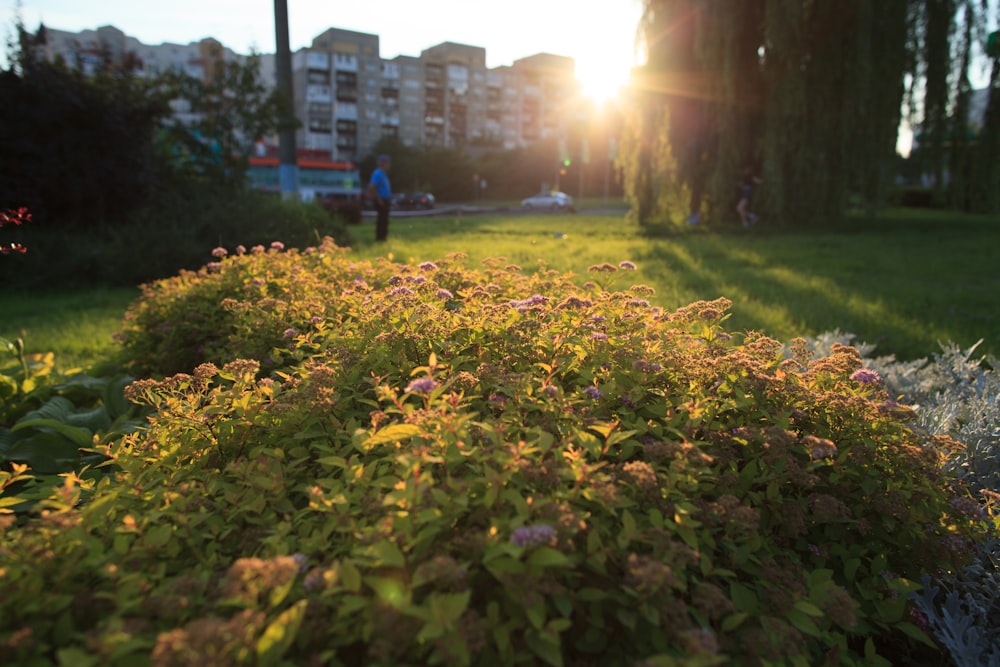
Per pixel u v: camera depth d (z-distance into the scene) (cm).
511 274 397
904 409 226
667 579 150
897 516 206
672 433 223
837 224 1695
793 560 202
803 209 1662
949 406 336
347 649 154
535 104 12062
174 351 445
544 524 154
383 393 210
